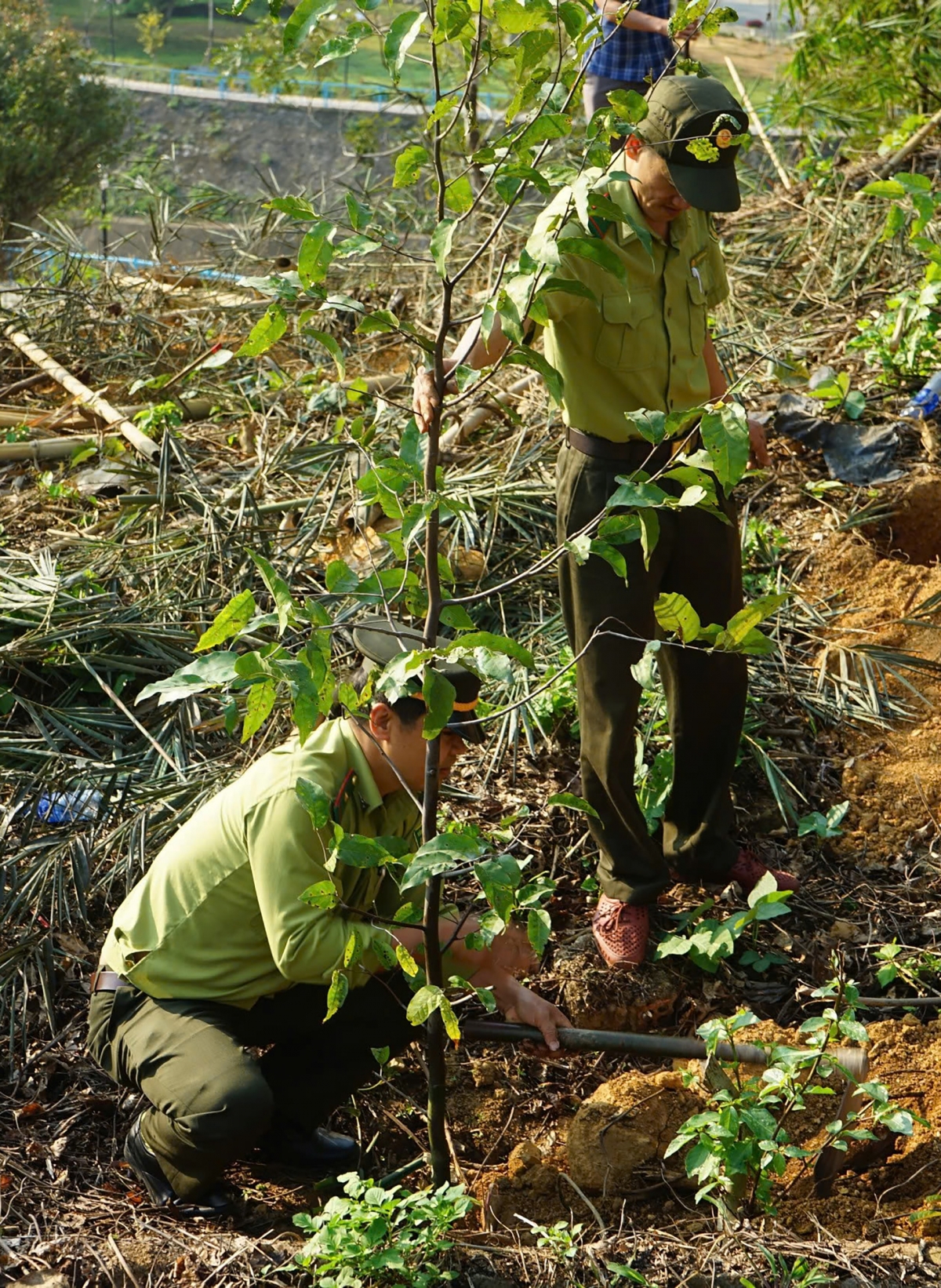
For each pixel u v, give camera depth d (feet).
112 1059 9.16
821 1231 8.74
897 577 15.10
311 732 6.81
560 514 10.37
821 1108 9.45
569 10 6.89
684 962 11.32
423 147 7.18
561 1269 8.33
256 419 18.03
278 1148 9.70
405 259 21.77
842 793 13.12
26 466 17.74
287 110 86.43
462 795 12.59
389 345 19.44
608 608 10.08
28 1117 9.84
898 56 26.71
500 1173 9.71
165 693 6.69
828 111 26.30
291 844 8.52
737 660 10.78
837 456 16.53
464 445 17.13
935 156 23.68
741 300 20.02
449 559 14.94
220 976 8.96
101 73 70.59
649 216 9.55
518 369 18.39
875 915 11.94
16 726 13.55
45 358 19.83
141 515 16.05
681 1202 9.18
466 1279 8.26
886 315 18.75
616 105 7.38
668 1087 9.59
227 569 14.98
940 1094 9.95
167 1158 8.80
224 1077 8.53
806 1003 11.11
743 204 23.99
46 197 66.18
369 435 8.28
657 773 12.22
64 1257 8.50
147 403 18.70
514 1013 9.21
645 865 10.94
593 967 11.02
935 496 15.79
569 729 13.33
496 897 7.05
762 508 16.16
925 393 17.11
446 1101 10.28
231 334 20.26
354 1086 9.48
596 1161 9.24
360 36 6.83
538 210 23.48
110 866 11.93
